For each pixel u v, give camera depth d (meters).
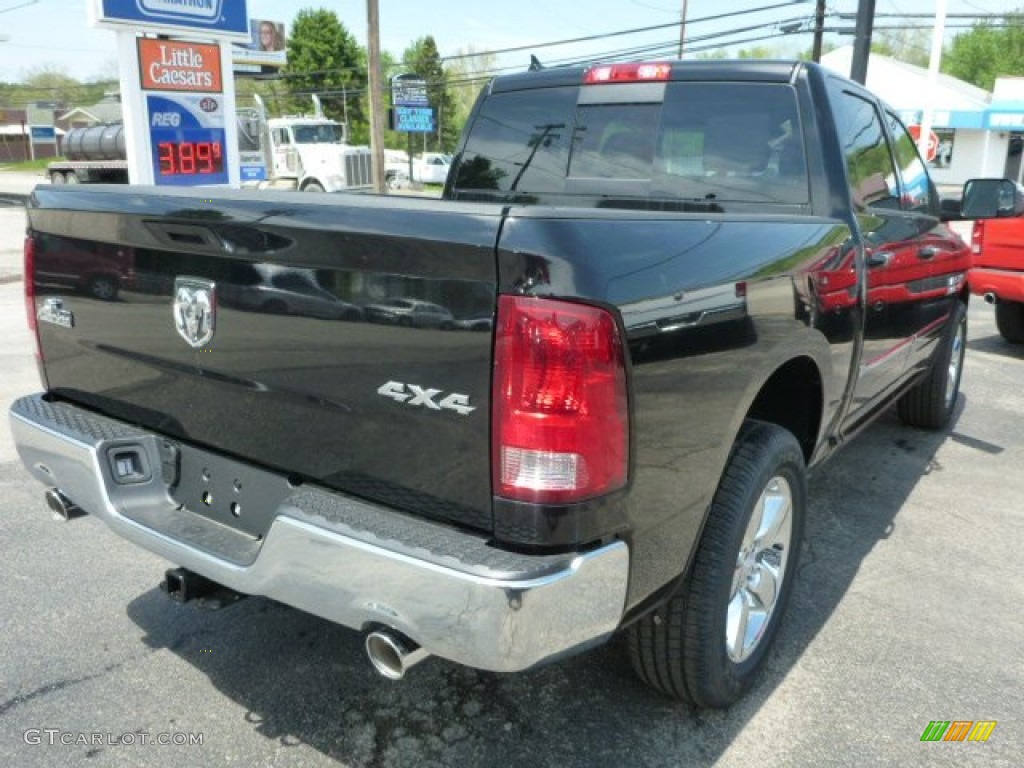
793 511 2.98
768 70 3.60
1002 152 44.91
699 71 3.76
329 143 27.89
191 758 2.58
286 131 26.84
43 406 3.04
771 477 2.68
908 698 2.90
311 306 2.15
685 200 3.77
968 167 45.50
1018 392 6.94
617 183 3.94
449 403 1.96
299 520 2.12
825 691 2.93
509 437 1.89
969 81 69.75
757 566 2.88
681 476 2.25
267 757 2.59
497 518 1.96
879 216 3.83
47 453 2.84
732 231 2.49
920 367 5.03
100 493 2.66
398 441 2.08
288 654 3.12
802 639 3.25
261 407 2.37
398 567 1.96
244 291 2.30
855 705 2.86
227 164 12.44
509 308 1.85
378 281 2.02
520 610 1.87
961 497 4.69
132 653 3.11
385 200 2.14
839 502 4.59
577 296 1.87
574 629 2.00
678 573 2.36
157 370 2.64
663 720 2.77
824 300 3.00
